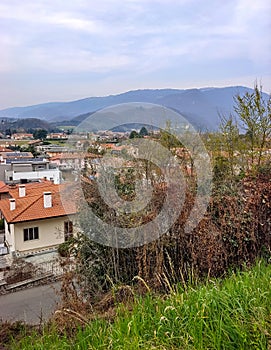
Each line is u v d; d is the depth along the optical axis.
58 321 2.40
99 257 3.54
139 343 1.73
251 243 3.25
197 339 1.64
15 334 2.51
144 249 3.03
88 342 1.93
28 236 13.80
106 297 2.87
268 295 1.89
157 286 2.83
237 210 3.23
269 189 3.42
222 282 2.54
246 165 5.10
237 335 1.62
